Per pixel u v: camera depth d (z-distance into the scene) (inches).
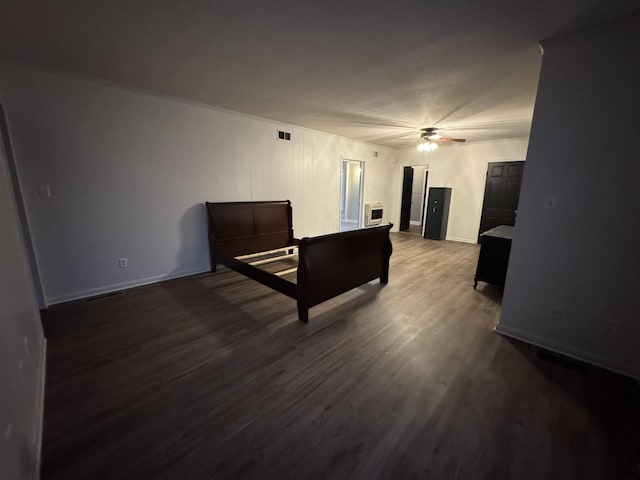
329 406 64.9
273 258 167.5
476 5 63.2
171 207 144.8
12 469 38.6
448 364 80.7
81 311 110.7
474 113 152.3
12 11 67.2
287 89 121.4
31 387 57.9
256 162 176.1
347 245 117.2
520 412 63.4
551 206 83.1
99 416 61.2
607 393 69.5
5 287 50.8
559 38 76.5
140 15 69.1
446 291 136.8
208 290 134.6
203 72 104.7
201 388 70.2
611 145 72.6
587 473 49.7
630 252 73.3
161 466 50.5
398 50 85.9
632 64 67.8
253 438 56.4
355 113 158.1
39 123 105.3
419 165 286.8
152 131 133.0
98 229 123.9
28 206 106.3
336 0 62.2
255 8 65.7
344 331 98.1
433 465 51.1
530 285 90.0
